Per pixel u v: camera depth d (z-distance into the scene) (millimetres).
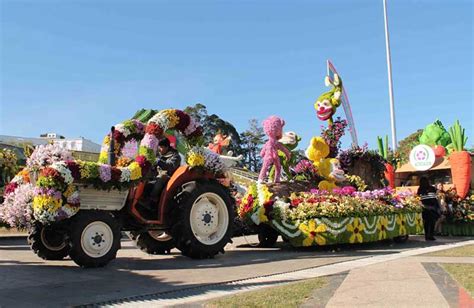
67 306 4891
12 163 12008
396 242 12719
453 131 16562
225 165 9562
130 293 5547
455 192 15445
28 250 10344
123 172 7867
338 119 14211
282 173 13508
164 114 8805
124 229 8719
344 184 13484
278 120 12477
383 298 5055
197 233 8891
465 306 4625
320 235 10398
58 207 7102
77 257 7246
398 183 17406
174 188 8836
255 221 10938
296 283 6066
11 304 4910
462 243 12547
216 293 5637
